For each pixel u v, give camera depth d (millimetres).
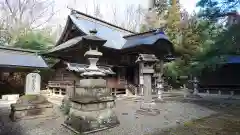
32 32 25391
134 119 8023
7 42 25172
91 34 7445
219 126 6734
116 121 6930
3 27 26641
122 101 14602
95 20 19719
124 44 17469
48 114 8430
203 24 12469
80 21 17234
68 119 6777
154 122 7441
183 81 25516
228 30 9602
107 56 16875
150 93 9609
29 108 7922
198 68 18953
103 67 15703
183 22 27766
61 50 15094
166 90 24828
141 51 16500
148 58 9484
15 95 13891
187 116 8711
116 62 17656
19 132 6051
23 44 22562
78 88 6902
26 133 5941
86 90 6359
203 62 15711
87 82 6574
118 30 21453
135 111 10047
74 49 14617
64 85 15742
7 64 12859
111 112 6910
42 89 21078
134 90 17922
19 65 13477
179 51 26297
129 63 18562
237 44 9477
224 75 21594
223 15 10789
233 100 15578
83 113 6062
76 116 6316
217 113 9523
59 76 17625
